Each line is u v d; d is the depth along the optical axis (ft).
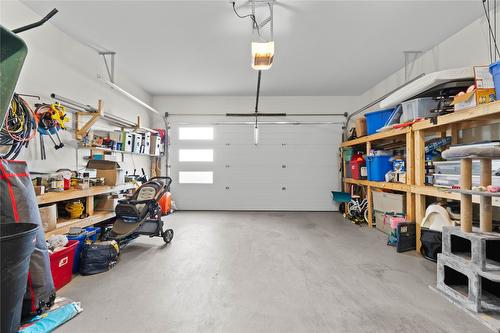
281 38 9.73
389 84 13.80
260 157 17.72
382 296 5.88
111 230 8.87
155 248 9.37
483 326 4.74
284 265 7.74
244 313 5.21
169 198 14.24
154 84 15.24
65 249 6.38
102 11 7.96
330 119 17.62
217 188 17.69
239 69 12.87
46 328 4.54
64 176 7.86
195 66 12.50
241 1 7.52
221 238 10.71
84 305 5.47
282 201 17.67
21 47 3.57
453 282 6.02
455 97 7.00
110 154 11.95
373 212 12.91
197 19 8.45
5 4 6.96
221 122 17.62
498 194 4.82
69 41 9.34
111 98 12.26
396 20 8.54
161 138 17.02
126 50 10.71
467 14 8.19
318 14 8.18
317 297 5.84
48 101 8.32
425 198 9.56
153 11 8.00
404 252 8.91
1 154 6.06
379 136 11.09
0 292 3.60
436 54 10.28
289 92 16.87
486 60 8.13
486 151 4.98
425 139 10.47
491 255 5.67
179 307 5.41
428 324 4.83
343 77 14.02
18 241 3.73
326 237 10.87
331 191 17.60
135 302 5.60
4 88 3.50
